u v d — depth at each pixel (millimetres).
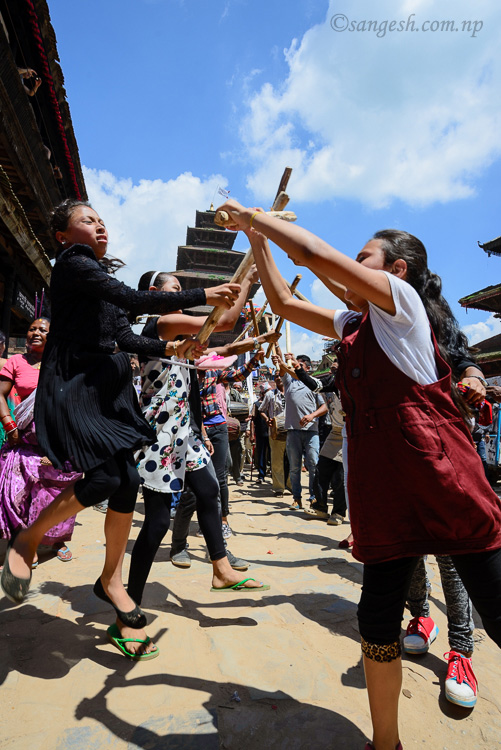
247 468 13266
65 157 13828
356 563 3857
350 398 1547
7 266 10383
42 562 3494
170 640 2326
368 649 1516
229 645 2301
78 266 1830
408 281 1638
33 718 1721
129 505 2113
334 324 1795
